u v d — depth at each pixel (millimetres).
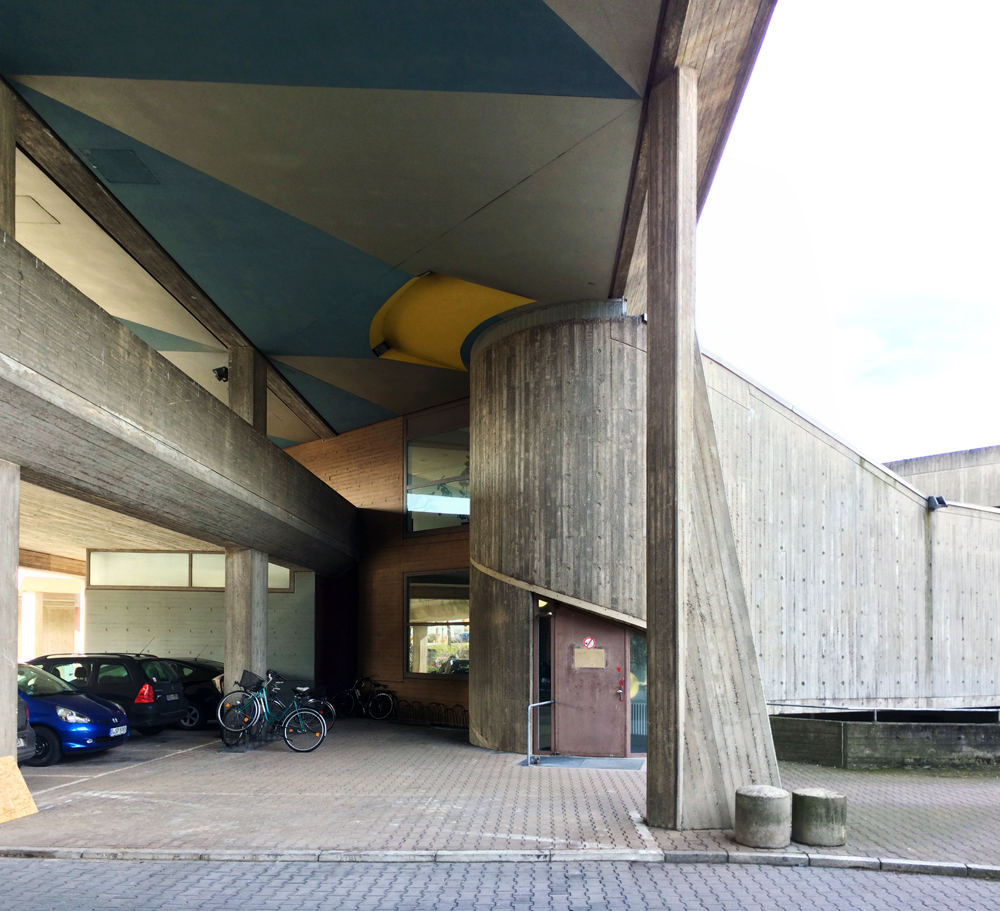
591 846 7074
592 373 12578
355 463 20875
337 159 9477
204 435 11461
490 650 13266
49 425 8062
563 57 7742
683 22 7203
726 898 5758
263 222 11078
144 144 9445
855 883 6184
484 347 14023
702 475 8492
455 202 10305
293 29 7414
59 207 11094
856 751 11281
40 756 11539
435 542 18406
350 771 10953
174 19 7371
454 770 11039
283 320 14586
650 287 8422
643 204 10000
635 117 8609
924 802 9039
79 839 7223
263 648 15211
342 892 5848
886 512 13828
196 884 6031
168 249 12039
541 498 12656
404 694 18625
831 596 13266
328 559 18484
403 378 17375
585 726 12242
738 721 8055
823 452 13469
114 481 9844
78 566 23281
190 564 19484
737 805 7227
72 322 8117
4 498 8102
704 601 8211
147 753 12758
